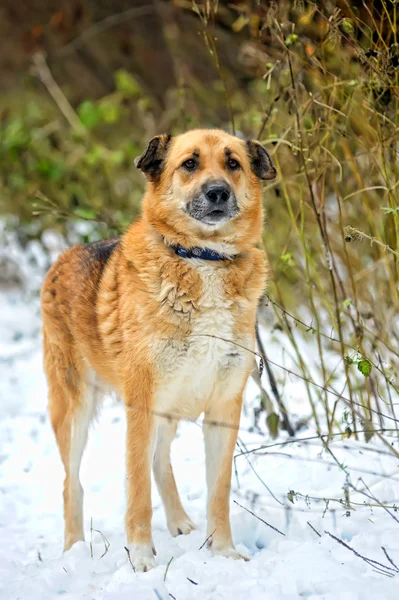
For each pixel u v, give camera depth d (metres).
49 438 8.92
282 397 8.21
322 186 7.62
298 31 8.20
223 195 6.11
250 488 6.97
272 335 9.33
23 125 14.98
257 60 9.44
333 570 5.14
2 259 15.27
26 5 18.19
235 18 12.97
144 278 6.09
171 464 7.37
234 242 6.24
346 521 5.95
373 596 4.79
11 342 12.70
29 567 5.91
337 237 8.65
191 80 13.16
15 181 13.73
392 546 5.46
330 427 7.13
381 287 8.32
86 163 14.04
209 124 13.89
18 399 10.28
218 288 6.07
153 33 17.45
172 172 6.42
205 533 6.41
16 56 18.48
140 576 5.39
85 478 7.95
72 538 6.49
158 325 5.97
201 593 5.13
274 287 8.83
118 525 6.79
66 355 7.12
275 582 5.12
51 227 13.74
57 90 14.91
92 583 5.51
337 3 7.70
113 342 6.36
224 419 6.25
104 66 17.78
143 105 13.26
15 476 8.01
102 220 10.38
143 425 6.04
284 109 8.58
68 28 16.36
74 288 7.07
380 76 6.76
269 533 6.21
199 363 6.05
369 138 7.73
